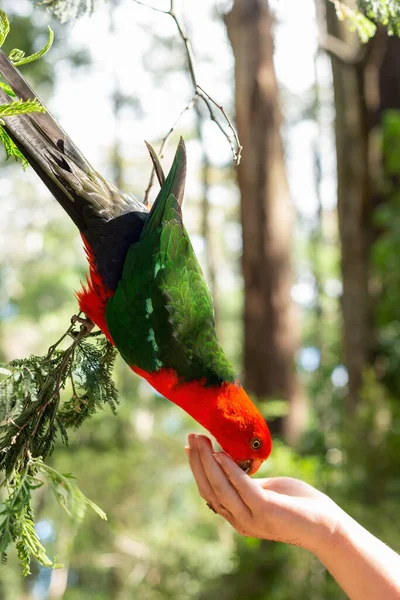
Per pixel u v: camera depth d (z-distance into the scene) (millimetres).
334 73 9344
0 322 14383
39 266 15172
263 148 9672
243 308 9797
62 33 12000
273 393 9422
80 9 2203
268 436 2596
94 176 2637
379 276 8391
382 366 8445
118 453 11828
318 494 2379
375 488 7051
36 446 2035
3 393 1825
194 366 2486
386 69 8547
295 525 2180
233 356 16688
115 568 11992
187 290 2488
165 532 10852
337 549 2191
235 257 18688
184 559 10133
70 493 1522
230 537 10055
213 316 2588
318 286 15633
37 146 2439
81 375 2113
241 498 2178
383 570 2176
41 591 12641
